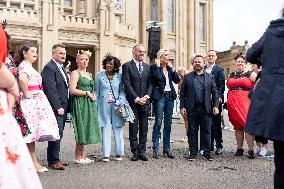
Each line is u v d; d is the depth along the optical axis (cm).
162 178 680
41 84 723
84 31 3036
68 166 798
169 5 4559
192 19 4734
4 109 307
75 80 820
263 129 364
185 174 720
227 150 1073
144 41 4344
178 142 1244
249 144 917
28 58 714
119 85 891
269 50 377
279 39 372
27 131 597
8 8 2791
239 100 946
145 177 688
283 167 368
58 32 2947
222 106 1013
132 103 888
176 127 1877
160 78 910
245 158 927
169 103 932
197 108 898
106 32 3094
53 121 721
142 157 888
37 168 731
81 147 840
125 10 3903
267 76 373
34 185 303
